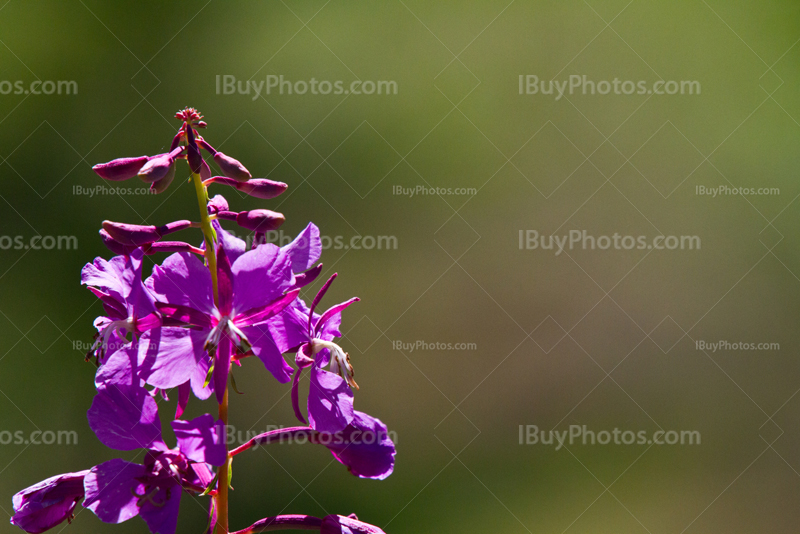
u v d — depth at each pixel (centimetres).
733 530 89
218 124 92
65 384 83
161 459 34
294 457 85
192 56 93
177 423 33
